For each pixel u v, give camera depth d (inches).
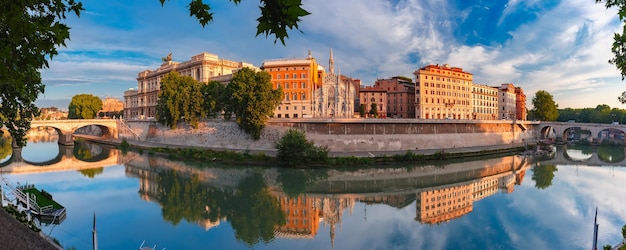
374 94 5113.2
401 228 1466.5
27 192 1498.5
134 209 1652.3
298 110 4183.1
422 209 1734.7
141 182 2196.1
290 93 4220.0
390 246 1273.4
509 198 1930.4
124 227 1407.5
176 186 2108.8
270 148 3144.7
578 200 1883.6
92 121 4296.3
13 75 295.7
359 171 2546.8
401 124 3230.8
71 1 374.3
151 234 1344.7
